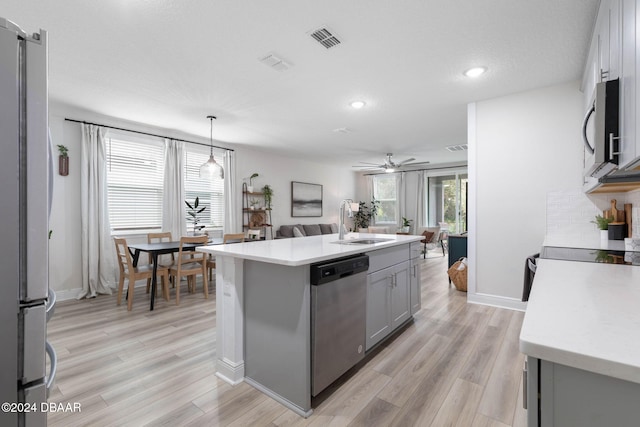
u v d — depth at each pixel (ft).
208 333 9.53
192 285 14.57
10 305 2.60
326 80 10.25
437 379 6.86
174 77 10.03
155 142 16.42
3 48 2.53
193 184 18.30
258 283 6.66
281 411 5.87
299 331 5.89
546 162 10.80
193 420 5.59
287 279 6.11
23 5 6.57
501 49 8.32
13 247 2.59
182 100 12.04
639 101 3.23
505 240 11.58
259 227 21.59
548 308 2.72
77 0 6.45
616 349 1.88
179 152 17.08
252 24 7.29
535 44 8.05
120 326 10.11
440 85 10.63
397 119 14.65
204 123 15.16
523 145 11.18
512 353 8.04
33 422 2.76
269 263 6.44
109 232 14.61
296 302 5.96
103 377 7.00
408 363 7.59
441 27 7.36
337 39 7.88
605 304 2.82
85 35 7.70
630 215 8.45
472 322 10.26
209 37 7.81
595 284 3.63
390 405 5.98
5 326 2.57
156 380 6.89
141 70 9.55
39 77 2.75
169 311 11.65
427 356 7.93
